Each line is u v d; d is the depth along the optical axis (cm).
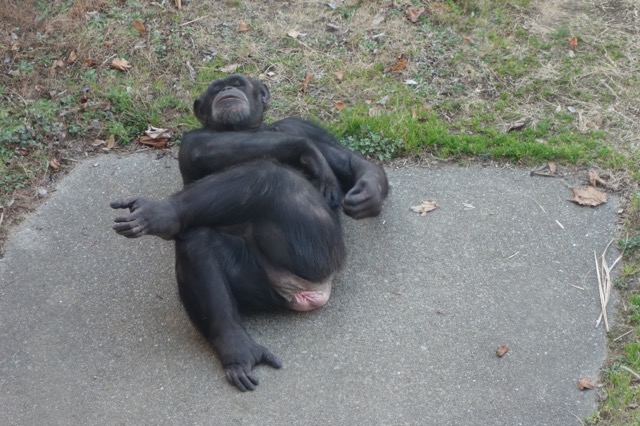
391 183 470
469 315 420
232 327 406
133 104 504
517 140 486
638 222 449
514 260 438
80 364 412
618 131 488
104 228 457
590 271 433
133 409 398
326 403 397
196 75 517
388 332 415
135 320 424
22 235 456
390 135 485
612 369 402
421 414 394
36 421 397
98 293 434
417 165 478
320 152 437
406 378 402
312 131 452
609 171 469
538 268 435
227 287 410
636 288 427
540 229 448
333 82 512
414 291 427
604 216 453
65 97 506
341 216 453
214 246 413
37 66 519
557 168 473
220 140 430
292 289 418
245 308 421
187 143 434
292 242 415
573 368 405
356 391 399
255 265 418
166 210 408
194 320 410
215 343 405
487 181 470
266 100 457
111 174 480
